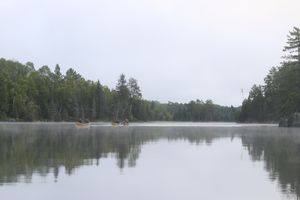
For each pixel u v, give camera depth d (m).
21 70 146.50
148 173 17.00
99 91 152.75
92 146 29.30
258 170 17.89
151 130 62.34
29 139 36.28
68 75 162.00
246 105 137.25
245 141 35.53
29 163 19.42
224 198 12.69
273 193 13.26
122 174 16.67
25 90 130.12
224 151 26.16
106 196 12.77
